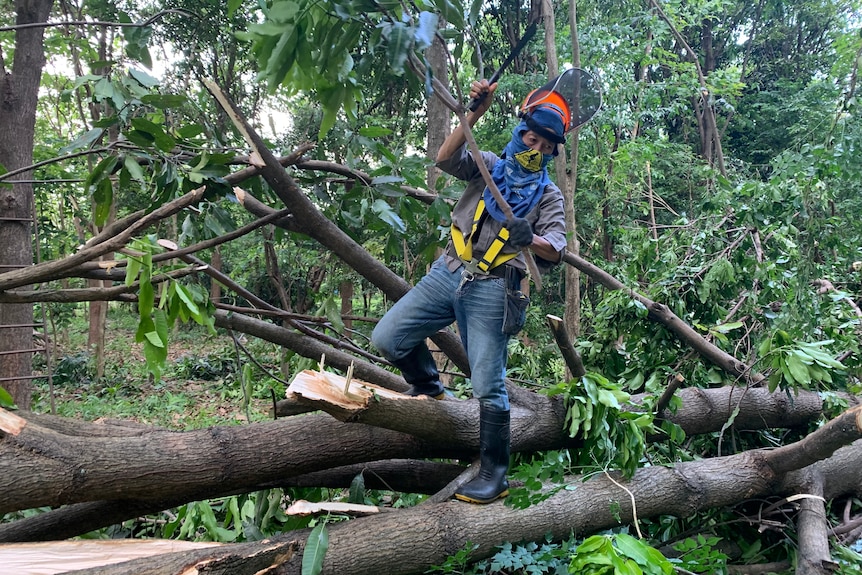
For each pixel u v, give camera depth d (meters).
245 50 7.02
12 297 2.22
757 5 14.59
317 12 1.86
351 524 2.24
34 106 4.68
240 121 2.52
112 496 2.03
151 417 7.07
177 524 2.96
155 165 2.84
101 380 8.95
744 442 3.74
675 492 2.78
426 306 2.42
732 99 11.05
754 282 4.08
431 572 2.34
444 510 2.39
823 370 2.88
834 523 3.23
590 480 2.79
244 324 2.94
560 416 2.92
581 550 1.91
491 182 1.98
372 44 1.86
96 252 2.15
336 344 3.17
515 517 2.43
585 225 9.77
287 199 2.70
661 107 11.49
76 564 1.85
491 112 9.78
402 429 2.45
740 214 4.30
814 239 4.13
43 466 1.84
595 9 10.43
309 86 2.04
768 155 13.84
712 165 11.62
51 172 7.52
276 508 2.79
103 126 2.72
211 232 3.01
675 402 3.02
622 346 4.27
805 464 2.81
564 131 2.29
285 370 3.77
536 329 8.38
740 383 3.75
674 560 2.32
